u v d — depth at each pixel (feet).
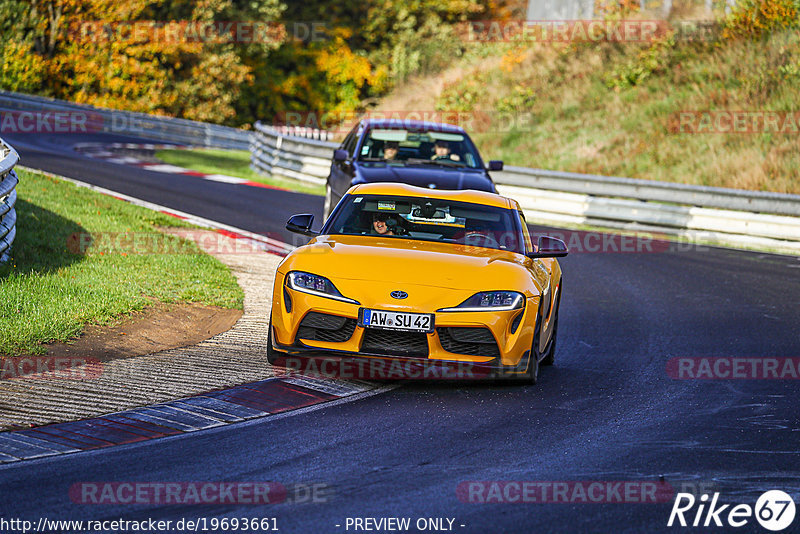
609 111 354.13
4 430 69.36
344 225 101.96
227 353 96.17
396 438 72.79
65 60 523.70
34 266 119.96
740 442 75.97
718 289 158.51
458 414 80.64
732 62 342.23
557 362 104.88
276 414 77.92
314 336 87.20
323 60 620.49
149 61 549.54
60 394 78.54
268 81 612.29
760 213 232.73
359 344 85.66
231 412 77.46
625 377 98.58
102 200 182.91
